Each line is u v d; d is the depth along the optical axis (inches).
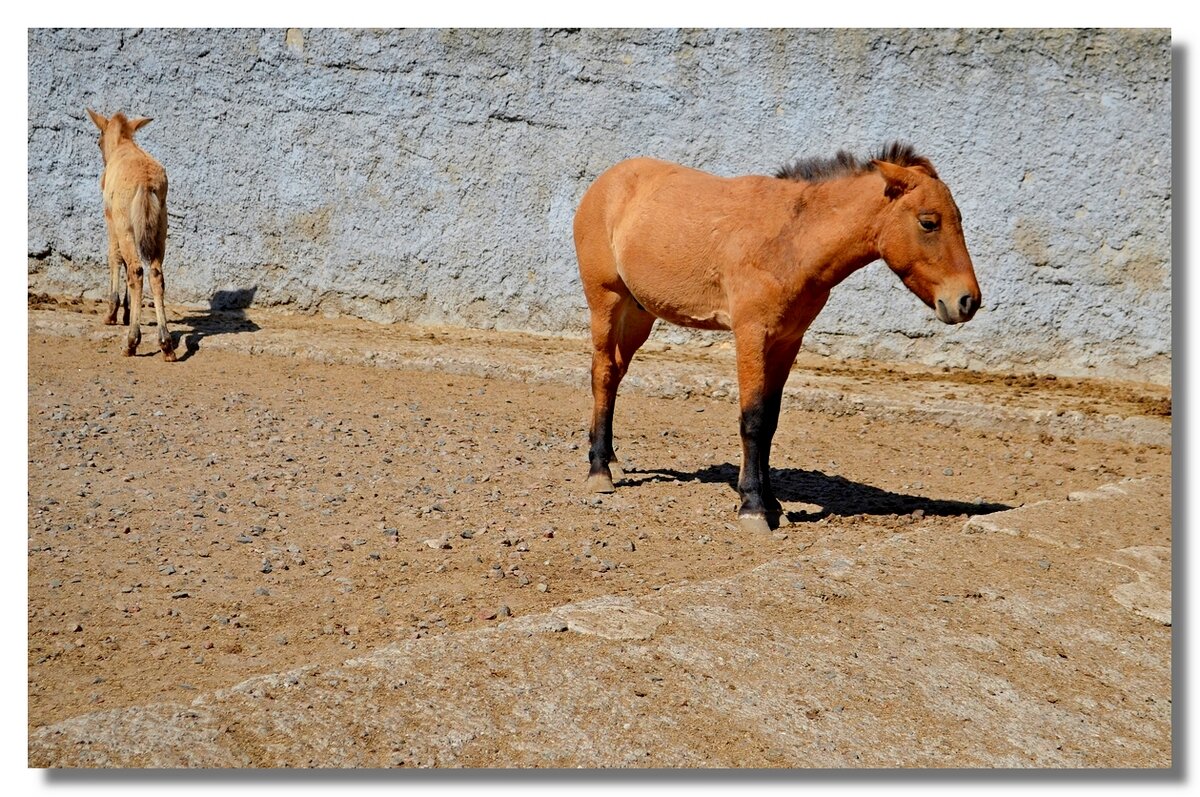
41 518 274.7
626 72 496.4
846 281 486.0
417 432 368.5
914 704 200.7
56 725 167.8
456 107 512.1
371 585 243.6
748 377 275.1
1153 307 459.8
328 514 287.7
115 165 443.2
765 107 486.9
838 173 266.2
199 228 540.1
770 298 268.8
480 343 492.1
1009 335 475.5
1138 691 216.1
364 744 171.5
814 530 288.2
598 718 183.9
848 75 477.4
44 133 540.7
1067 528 287.7
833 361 489.7
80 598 232.5
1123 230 459.5
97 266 544.1
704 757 178.9
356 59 516.1
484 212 516.4
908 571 251.8
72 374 414.3
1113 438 400.8
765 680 200.5
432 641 201.0
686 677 197.6
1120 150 455.5
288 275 536.4
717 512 298.8
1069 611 240.7
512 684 189.2
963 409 411.8
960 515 310.7
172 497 294.7
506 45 503.5
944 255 255.1
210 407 383.2
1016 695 208.5
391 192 523.5
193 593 237.3
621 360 315.6
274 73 522.9
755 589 233.6
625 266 293.9
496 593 238.1
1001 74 462.9
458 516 289.0
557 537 275.0
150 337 475.5
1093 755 194.9
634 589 240.8
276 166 530.3
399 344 478.3
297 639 215.8
